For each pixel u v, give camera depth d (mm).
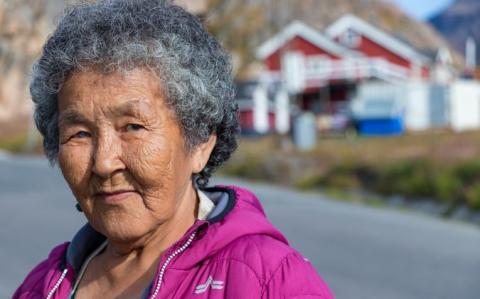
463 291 7414
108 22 1644
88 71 1645
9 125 38188
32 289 2045
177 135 1686
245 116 33562
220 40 1839
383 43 41406
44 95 1771
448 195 13984
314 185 17438
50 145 1840
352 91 37375
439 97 32000
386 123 28906
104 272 1871
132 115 1625
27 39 33125
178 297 1655
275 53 38250
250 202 1827
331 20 54281
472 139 22125
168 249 1676
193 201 1842
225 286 1627
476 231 11203
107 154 1627
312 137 23594
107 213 1671
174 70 1648
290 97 28250
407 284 7621
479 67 52031
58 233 10227
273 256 1640
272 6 48625
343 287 7469
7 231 10297
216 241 1666
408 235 10602
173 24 1688
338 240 10047
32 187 16047
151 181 1646
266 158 19953
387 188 15539
